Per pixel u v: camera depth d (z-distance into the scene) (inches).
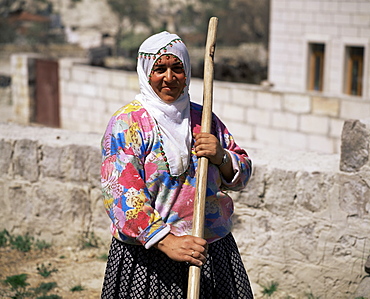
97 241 182.4
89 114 582.9
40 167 184.4
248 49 1900.8
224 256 107.0
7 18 2618.1
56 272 169.5
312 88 700.0
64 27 2746.1
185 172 102.0
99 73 562.9
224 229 106.7
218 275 105.6
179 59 99.7
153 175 100.3
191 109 108.4
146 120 100.7
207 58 107.7
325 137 417.7
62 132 192.1
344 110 405.4
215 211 105.3
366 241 145.3
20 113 642.8
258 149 167.3
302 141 428.1
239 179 107.2
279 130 440.1
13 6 2711.6
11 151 186.5
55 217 185.0
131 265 103.5
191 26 2770.7
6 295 155.6
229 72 733.3
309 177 149.5
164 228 96.7
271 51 722.8
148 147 100.4
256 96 447.8
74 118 599.5
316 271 152.3
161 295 102.7
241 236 159.8
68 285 161.9
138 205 96.8
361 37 638.5
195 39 2503.7
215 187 104.4
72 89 593.9
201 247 95.0
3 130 194.2
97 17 2775.6
